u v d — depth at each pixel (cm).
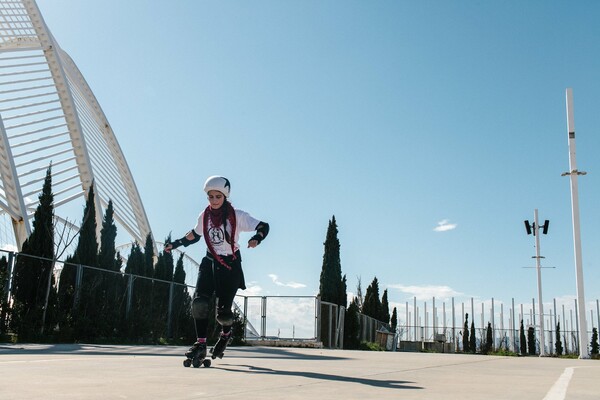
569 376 508
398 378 411
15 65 3450
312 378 384
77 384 301
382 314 4603
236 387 305
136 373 390
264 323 2341
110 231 2216
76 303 1720
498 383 393
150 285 2027
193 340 2158
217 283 529
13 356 598
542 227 3105
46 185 1772
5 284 1468
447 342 4547
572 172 1562
